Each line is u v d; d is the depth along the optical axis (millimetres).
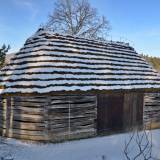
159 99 20312
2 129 16547
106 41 21031
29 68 15805
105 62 18766
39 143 14711
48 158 12227
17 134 15664
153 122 19859
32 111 15164
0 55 24062
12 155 12570
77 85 15617
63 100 15398
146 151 13703
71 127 15641
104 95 17203
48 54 16125
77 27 45188
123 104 18172
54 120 15047
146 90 19188
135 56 21875
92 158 12375
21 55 17141
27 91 14734
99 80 16969
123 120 18125
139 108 19047
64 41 17781
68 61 16594
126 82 18359
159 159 12578
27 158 12188
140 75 20016
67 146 14266
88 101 16438
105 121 17219
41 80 14891
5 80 16453
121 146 14516
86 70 16953
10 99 16016
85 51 18328
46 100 14867
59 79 15258
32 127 15133
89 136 16375
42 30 17766
